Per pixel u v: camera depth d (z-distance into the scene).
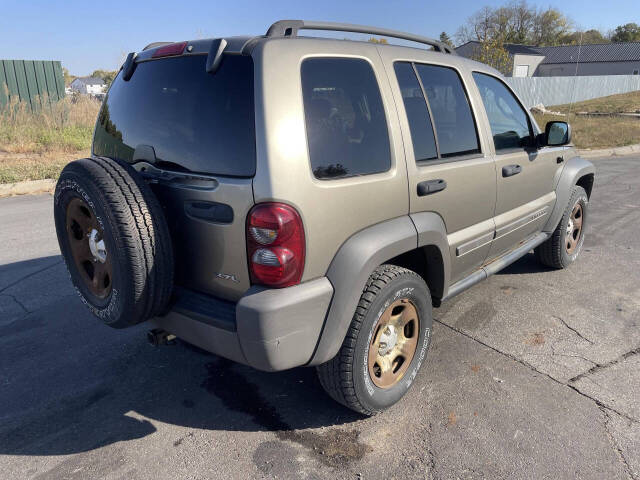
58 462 2.50
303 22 2.50
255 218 2.12
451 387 3.07
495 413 2.83
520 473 2.39
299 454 2.54
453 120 3.19
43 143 11.83
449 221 3.10
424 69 3.04
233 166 2.21
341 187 2.34
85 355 3.48
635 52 54.81
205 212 2.30
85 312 4.11
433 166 2.91
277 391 3.08
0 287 4.57
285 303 2.17
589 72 56.94
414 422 2.77
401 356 2.93
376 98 2.63
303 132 2.22
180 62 2.51
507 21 62.62
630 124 20.58
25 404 2.95
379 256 2.50
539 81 31.25
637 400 2.94
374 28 2.89
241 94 2.22
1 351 3.52
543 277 4.82
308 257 2.23
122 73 2.91
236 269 2.28
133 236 2.25
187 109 2.41
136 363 3.39
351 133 2.45
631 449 2.54
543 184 4.25
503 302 4.27
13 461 2.50
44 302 4.28
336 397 2.66
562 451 2.53
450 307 4.18
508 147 3.75
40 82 14.21
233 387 3.12
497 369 3.27
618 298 4.35
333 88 2.42
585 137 16.69
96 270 2.59
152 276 2.32
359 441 2.63
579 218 5.09
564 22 67.12
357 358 2.54
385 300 2.59
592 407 2.87
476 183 3.28
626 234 6.27
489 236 3.55
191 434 2.70
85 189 2.33
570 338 3.66
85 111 13.53
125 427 2.76
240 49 2.27
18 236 6.09
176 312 2.48
